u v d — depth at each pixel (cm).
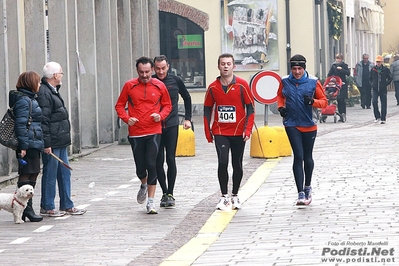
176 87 2633
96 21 4803
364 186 2762
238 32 7394
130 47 5169
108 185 3142
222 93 2469
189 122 2681
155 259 1867
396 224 2075
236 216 2364
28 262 1891
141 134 2502
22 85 2409
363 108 7962
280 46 7375
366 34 12362
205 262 1775
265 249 1869
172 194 2612
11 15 3419
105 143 4847
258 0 7356
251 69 7400
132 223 2355
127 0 5169
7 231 2303
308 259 1723
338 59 6259
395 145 4050
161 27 7462
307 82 2489
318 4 7862
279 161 3712
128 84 2516
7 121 2392
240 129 2478
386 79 5766
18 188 2428
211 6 7406
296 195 2672
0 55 3222
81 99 4519
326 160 3562
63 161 2530
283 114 2497
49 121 2481
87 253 1970
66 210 2534
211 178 3219
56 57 4000
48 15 3981
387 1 14112
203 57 7444
